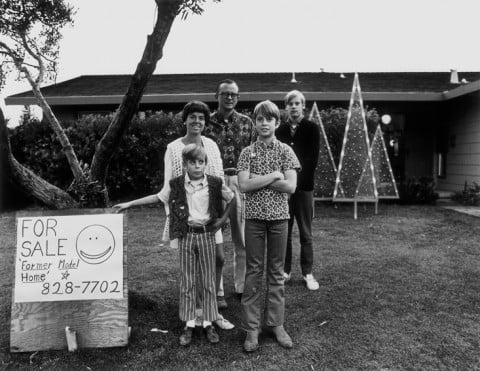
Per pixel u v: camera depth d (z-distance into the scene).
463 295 3.30
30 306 2.48
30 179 2.85
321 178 7.27
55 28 3.45
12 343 2.44
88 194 2.88
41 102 3.03
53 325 2.49
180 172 2.79
